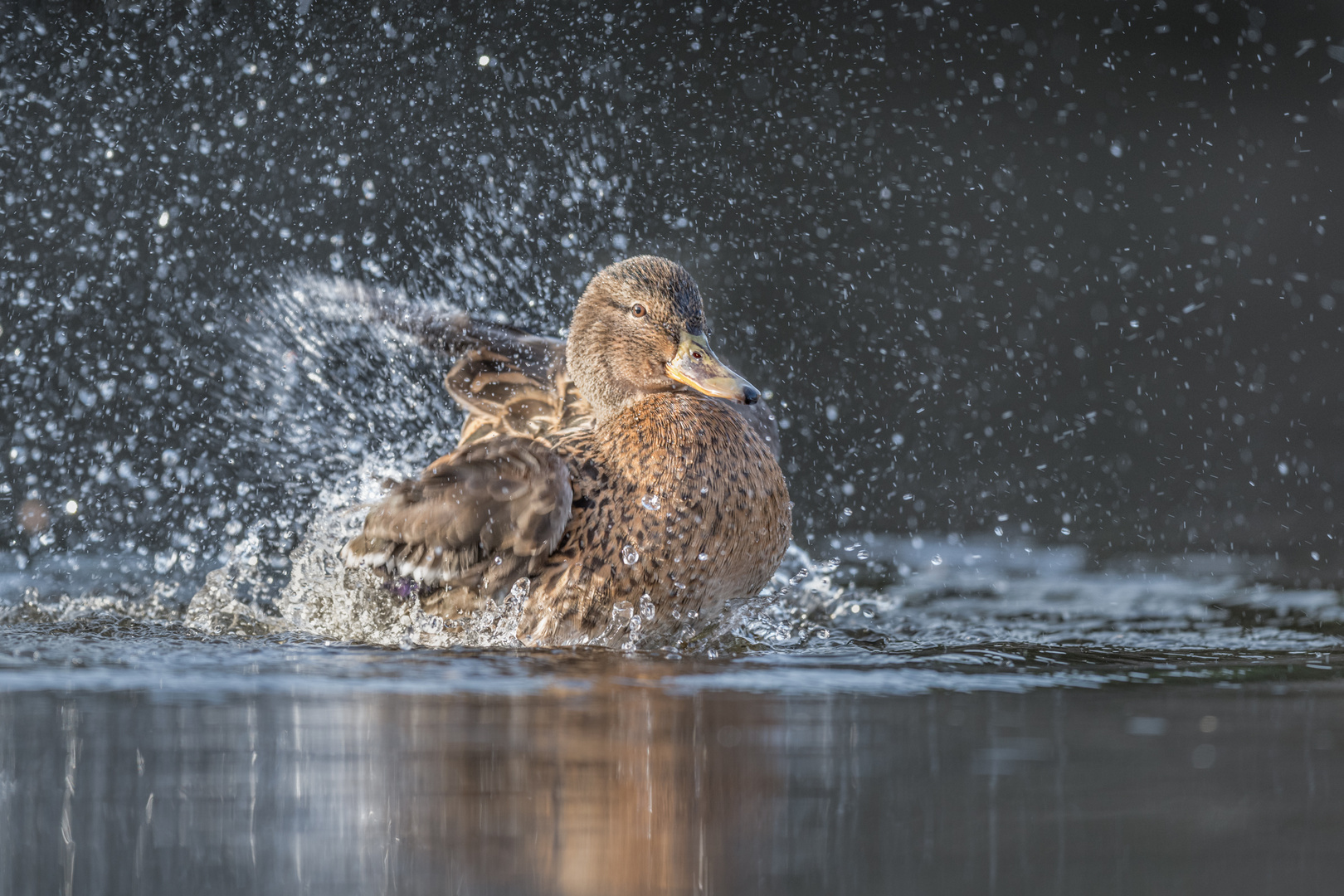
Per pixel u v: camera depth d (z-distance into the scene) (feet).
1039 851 14.73
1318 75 104.37
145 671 26.81
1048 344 83.30
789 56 94.53
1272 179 100.58
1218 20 105.70
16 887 13.75
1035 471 67.05
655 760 18.88
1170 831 15.38
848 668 28.37
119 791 17.28
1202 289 89.81
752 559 35.78
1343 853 14.52
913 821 15.93
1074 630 36.42
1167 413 75.00
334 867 14.28
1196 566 49.37
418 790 17.28
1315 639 34.14
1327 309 88.48
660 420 35.60
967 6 103.86
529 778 17.88
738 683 26.08
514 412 43.14
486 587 34.27
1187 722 21.81
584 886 13.64
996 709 23.15
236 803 16.70
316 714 22.18
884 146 97.86
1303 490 63.16
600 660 29.63
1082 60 105.40
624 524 34.30
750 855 14.66
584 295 40.57
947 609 40.98
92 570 44.80
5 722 21.39
